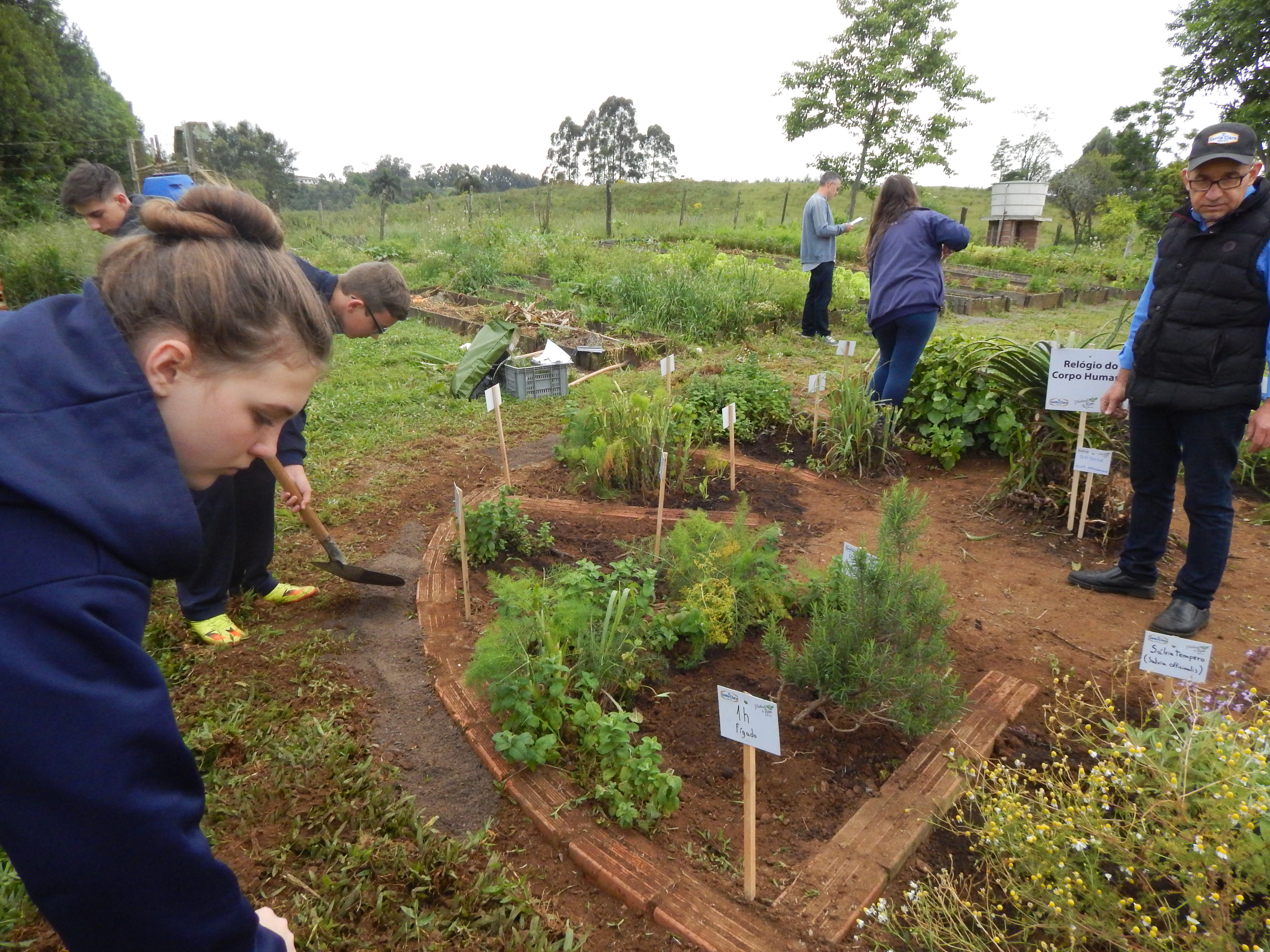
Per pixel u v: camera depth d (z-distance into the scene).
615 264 15.56
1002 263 19.25
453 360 8.67
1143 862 2.16
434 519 4.78
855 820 2.50
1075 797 2.38
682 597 3.54
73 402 1.01
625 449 5.10
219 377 1.11
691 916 2.17
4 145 20.91
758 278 12.53
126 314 1.08
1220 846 1.96
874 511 5.04
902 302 5.60
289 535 4.54
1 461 0.93
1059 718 3.06
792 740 2.88
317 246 20.48
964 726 2.94
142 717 1.00
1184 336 3.40
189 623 3.52
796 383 7.90
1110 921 2.06
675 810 2.53
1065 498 4.81
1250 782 2.12
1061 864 2.12
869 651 2.70
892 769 2.76
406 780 2.72
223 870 1.12
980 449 5.93
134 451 1.03
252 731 2.90
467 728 2.90
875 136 20.17
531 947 2.08
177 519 1.06
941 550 4.54
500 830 2.51
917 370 6.12
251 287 1.09
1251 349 3.30
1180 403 3.46
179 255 1.09
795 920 2.17
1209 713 2.49
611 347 9.21
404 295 3.44
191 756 1.09
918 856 2.45
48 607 0.93
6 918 2.12
